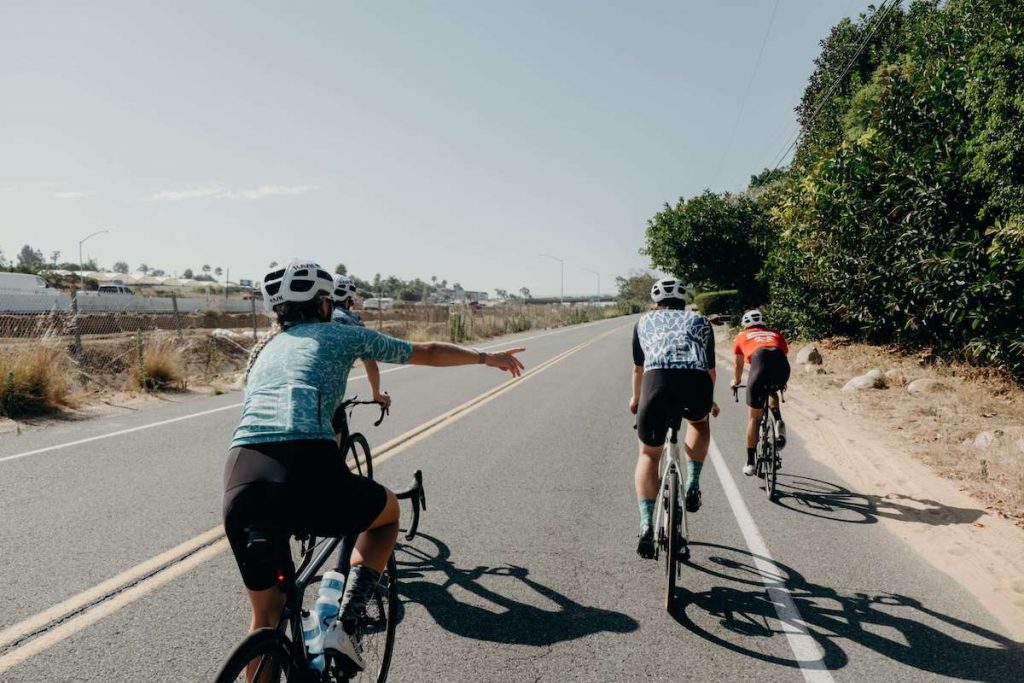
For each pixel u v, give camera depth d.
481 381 15.07
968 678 3.46
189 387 13.47
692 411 4.37
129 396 11.86
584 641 3.72
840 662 3.58
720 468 7.66
